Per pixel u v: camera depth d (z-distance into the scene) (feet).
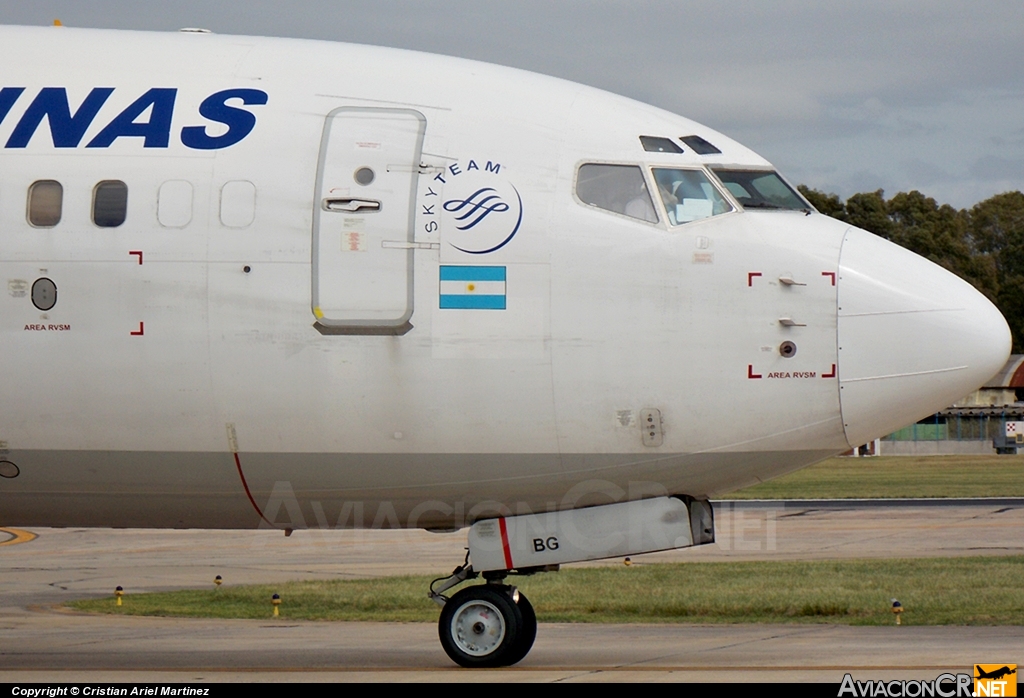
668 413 137.90
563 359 137.18
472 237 137.69
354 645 181.68
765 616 209.67
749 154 148.15
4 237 138.82
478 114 143.95
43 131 142.31
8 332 138.41
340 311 137.08
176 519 151.53
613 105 148.36
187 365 137.80
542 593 236.84
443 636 148.15
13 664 160.97
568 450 139.64
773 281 137.90
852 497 527.40
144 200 139.03
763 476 145.79
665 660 157.69
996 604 213.05
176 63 148.46
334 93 144.77
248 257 137.49
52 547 366.22
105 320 137.80
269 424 139.13
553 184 140.15
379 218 137.90
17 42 152.05
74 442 140.77
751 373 137.49
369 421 138.62
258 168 139.64
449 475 141.90
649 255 138.21
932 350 137.39
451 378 137.39
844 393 137.80
